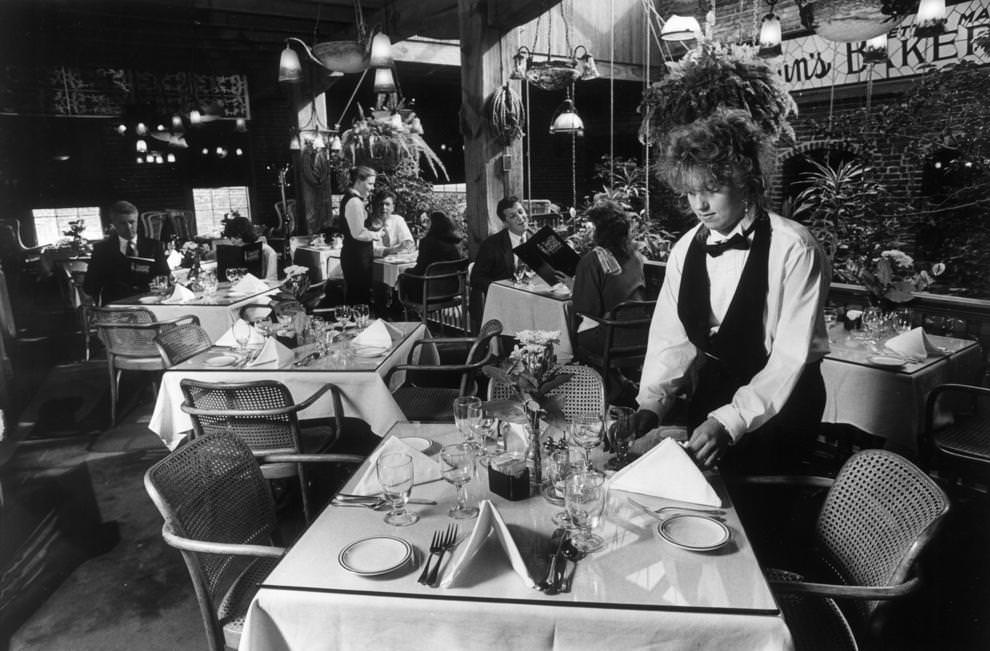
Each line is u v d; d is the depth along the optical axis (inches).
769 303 78.7
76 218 518.9
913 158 289.7
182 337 154.2
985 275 281.7
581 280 181.2
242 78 416.8
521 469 77.9
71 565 124.6
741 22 349.4
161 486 77.8
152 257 259.6
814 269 76.3
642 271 185.5
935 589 108.8
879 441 147.8
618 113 520.1
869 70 307.0
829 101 332.5
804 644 70.2
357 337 153.9
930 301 163.0
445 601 58.2
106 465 170.7
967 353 138.8
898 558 68.5
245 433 124.0
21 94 352.5
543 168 583.5
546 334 79.1
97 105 373.4
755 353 81.5
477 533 63.2
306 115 408.8
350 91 585.9
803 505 115.1
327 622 59.6
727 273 81.9
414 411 146.1
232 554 74.0
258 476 93.4
